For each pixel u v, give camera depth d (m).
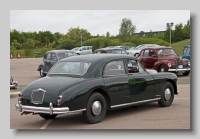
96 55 8.62
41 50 63.38
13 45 66.25
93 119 7.72
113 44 57.91
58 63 8.61
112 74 8.26
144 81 8.97
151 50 19.45
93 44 59.44
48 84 7.58
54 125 7.88
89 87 7.55
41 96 7.37
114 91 8.11
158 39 59.00
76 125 7.76
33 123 8.18
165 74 9.80
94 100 7.70
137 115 8.70
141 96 8.88
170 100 9.87
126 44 58.09
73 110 7.27
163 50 19.31
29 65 34.22
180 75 19.42
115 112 9.13
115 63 8.41
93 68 7.98
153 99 9.28
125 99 8.41
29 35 77.00
